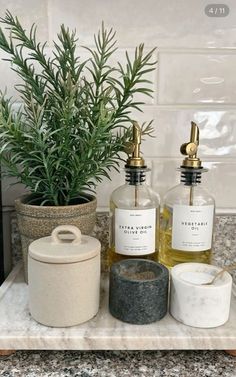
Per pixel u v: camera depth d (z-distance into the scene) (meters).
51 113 0.50
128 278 0.45
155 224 0.55
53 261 0.42
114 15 0.60
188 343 0.43
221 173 0.65
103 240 0.64
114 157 0.56
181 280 0.45
